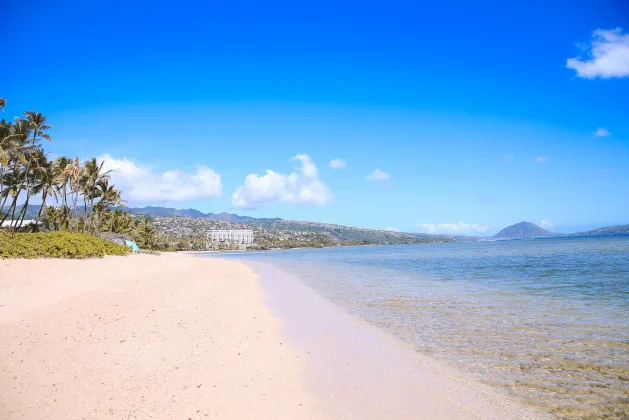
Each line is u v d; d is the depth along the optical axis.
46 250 29.14
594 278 24.00
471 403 6.41
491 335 10.67
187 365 7.84
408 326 11.77
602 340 10.09
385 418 5.82
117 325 10.84
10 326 10.27
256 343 9.67
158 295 16.91
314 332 10.96
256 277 28.67
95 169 55.50
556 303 15.63
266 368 7.86
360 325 11.91
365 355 8.88
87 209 58.31
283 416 5.78
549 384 7.23
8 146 42.12
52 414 5.61
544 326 11.67
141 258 41.94
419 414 5.99
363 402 6.36
